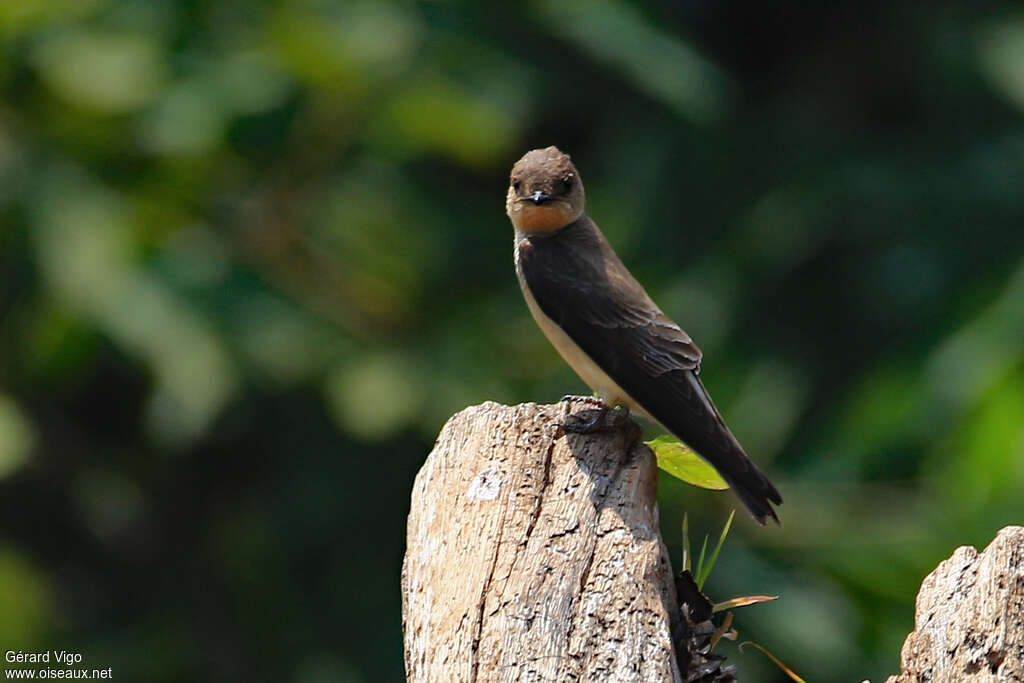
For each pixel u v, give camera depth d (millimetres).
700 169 15484
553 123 16031
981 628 6840
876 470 13336
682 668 7105
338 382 13055
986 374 12719
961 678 6801
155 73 13023
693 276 14852
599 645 6660
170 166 13195
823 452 13539
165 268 12758
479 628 6742
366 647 14117
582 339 9102
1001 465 12336
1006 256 14781
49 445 14883
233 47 13438
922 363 13516
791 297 15242
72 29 13109
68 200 12812
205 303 12758
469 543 7070
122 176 13289
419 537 7281
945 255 14930
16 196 12797
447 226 14328
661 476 12711
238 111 13094
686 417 8625
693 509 12891
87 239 12578
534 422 7629
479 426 7641
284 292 13266
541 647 6645
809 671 12742
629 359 8969
